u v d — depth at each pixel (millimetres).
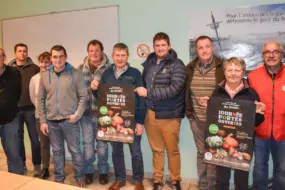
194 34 2521
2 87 2357
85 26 2949
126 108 2148
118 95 2160
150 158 2834
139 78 2305
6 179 1436
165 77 2211
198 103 2188
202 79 2152
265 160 2059
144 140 2830
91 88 2395
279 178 2029
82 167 2568
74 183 2691
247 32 2354
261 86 1979
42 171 2850
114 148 2531
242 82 1860
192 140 2654
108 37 2852
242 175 1903
